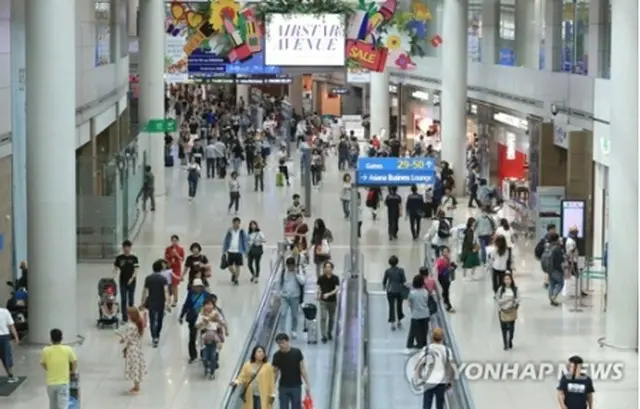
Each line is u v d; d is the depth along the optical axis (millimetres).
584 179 29984
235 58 38156
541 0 35594
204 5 38500
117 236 29672
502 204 35625
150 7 41656
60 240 20844
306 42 38000
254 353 15258
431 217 36125
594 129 28406
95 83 34938
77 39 31078
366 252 30516
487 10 43188
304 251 25828
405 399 17562
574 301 25047
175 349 20719
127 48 47969
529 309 24203
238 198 37031
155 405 17469
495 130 42031
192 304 19734
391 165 26297
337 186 44188
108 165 29359
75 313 21156
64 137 20859
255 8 37875
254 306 23953
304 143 42969
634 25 20891
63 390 16266
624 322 20984
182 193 42125
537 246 26797
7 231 24266
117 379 18844
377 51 38062
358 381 15586
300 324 22109
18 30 24875
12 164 24625
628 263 20984
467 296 25469
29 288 20938
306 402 15672
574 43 31891
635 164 20859
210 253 30125
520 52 38719
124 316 22734
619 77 21062
